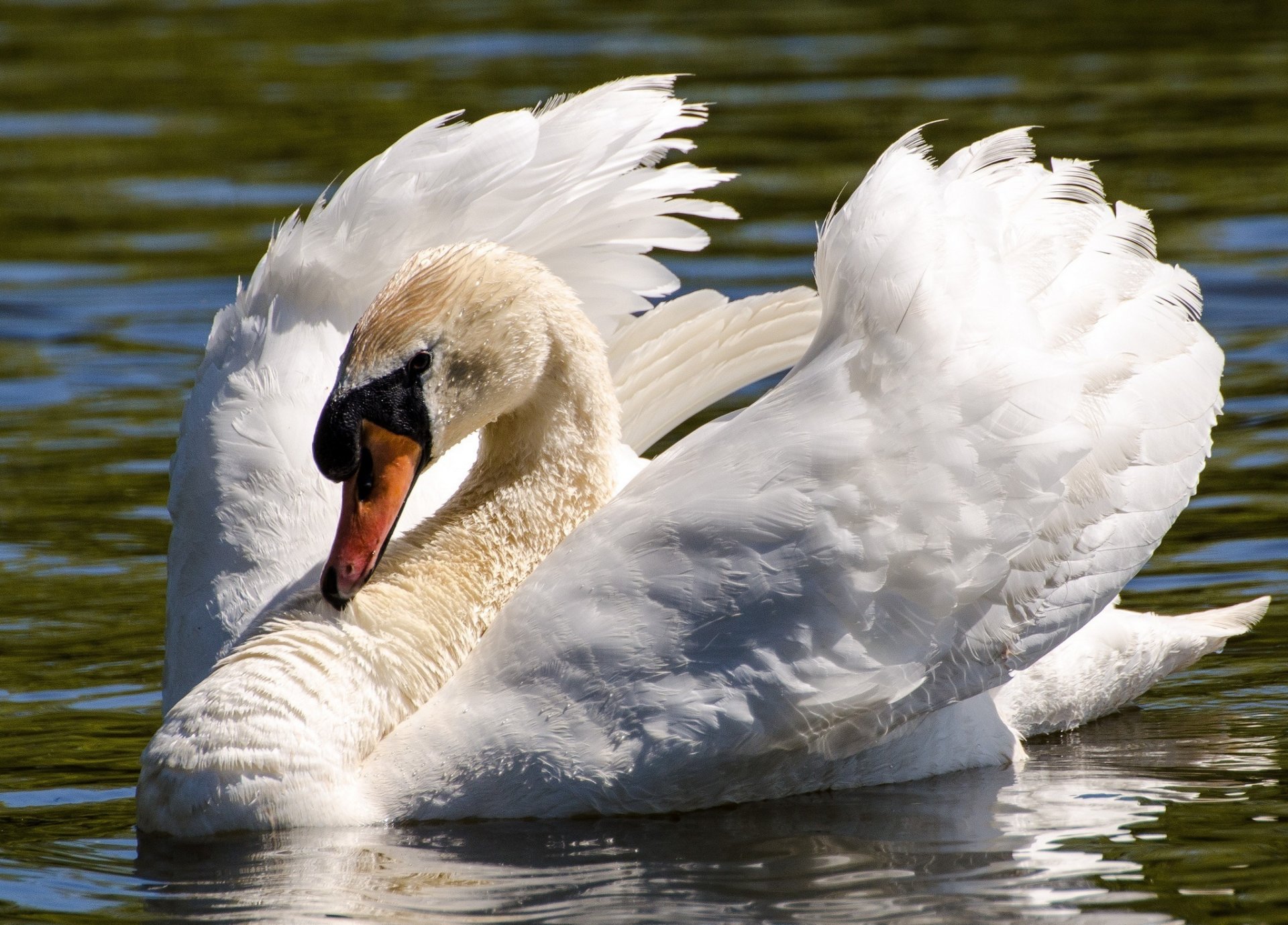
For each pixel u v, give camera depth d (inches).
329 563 437.1
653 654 427.2
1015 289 451.5
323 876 390.6
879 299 440.1
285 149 1167.6
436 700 438.0
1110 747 474.3
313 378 490.0
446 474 520.4
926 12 1563.7
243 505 472.7
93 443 721.0
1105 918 355.6
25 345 847.7
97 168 1152.8
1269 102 1220.5
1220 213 985.5
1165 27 1478.8
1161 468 459.5
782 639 425.4
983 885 374.3
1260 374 767.7
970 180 462.0
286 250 502.6
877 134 1149.7
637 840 411.5
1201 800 424.8
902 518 426.9
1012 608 439.5
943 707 440.5
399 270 456.4
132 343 847.7
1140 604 559.8
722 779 431.5
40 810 434.9
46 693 506.0
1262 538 606.2
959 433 429.7
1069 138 1139.3
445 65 1366.9
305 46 1475.1
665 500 438.6
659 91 526.0
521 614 440.1
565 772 425.7
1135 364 457.1
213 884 386.9
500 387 454.3
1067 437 433.1
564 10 1588.3
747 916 361.1
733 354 534.0
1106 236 473.1
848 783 448.8
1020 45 1421.0
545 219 508.4
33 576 593.6
